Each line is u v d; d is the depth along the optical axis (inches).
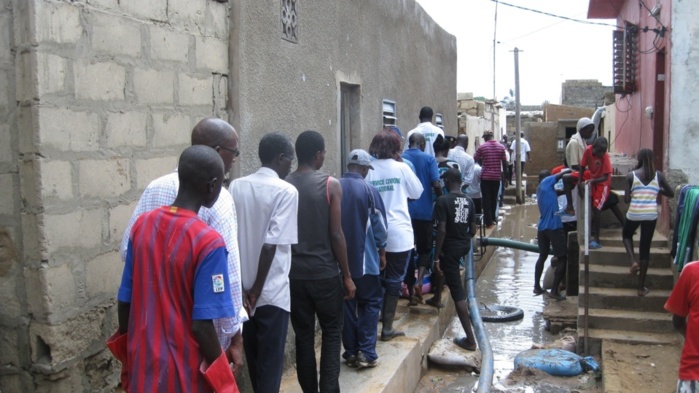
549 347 286.2
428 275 313.6
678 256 268.1
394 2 372.5
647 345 277.4
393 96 374.9
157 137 162.4
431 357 262.4
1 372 133.5
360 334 210.4
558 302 348.5
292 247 174.1
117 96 147.7
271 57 217.3
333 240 175.3
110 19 144.7
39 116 126.2
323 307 175.5
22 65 126.3
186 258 103.8
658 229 358.9
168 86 166.4
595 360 279.1
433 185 284.8
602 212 373.1
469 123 839.7
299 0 239.8
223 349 115.6
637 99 458.0
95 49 140.5
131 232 109.7
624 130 551.5
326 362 177.9
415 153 286.7
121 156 149.3
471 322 300.7
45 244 128.3
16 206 129.6
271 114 217.8
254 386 164.7
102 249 143.6
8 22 126.8
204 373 103.3
